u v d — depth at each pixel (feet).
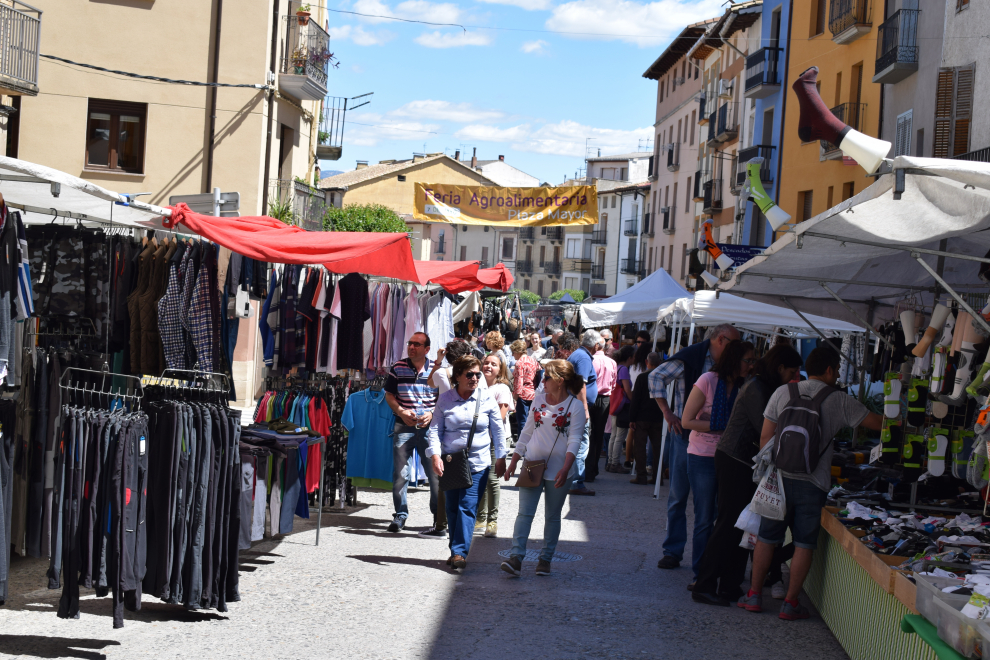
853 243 19.47
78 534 17.62
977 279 23.97
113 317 23.89
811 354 21.26
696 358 25.93
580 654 18.38
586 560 26.86
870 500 21.76
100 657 16.98
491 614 20.86
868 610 17.52
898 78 66.95
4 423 19.17
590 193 75.36
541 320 163.22
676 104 169.58
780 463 20.47
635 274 232.53
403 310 37.22
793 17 93.61
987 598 13.04
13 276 16.92
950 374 19.92
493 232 294.87
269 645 18.13
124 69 68.69
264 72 70.33
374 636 18.99
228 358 25.70
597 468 42.86
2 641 17.53
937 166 13.26
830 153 80.59
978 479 19.08
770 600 23.16
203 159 69.82
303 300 29.71
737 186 109.29
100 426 17.71
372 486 30.50
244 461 21.26
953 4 59.36
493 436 25.48
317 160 96.07
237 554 19.72
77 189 19.54
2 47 61.87
